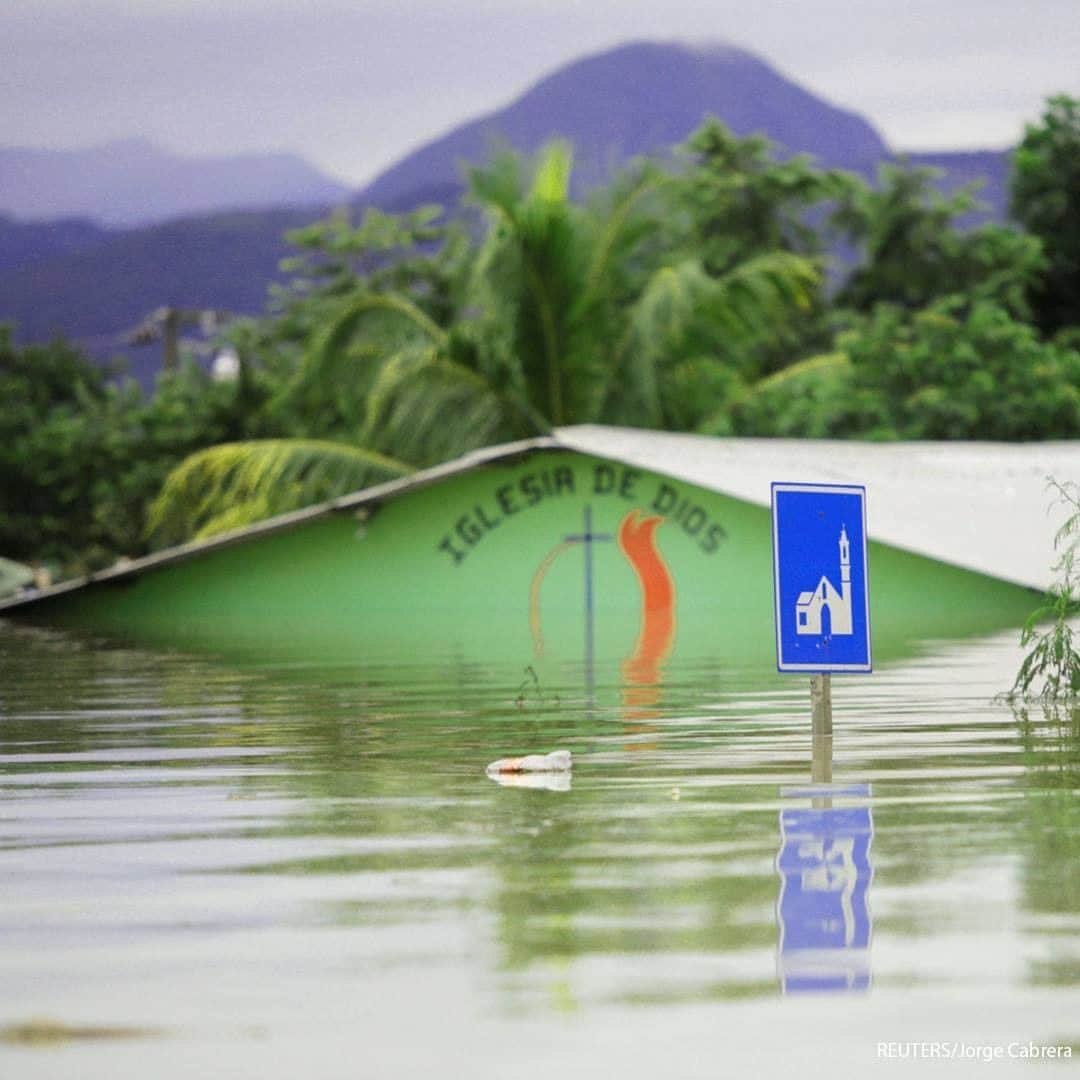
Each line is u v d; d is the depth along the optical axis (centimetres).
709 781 1345
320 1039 757
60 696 2148
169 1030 771
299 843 1132
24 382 8819
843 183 6538
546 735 1653
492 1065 726
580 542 3981
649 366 5066
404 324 5231
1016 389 5394
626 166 5119
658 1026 768
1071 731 1605
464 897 979
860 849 1079
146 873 1053
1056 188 6425
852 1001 797
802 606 1559
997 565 3319
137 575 4006
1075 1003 792
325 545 4019
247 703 2017
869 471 3725
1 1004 809
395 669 2480
